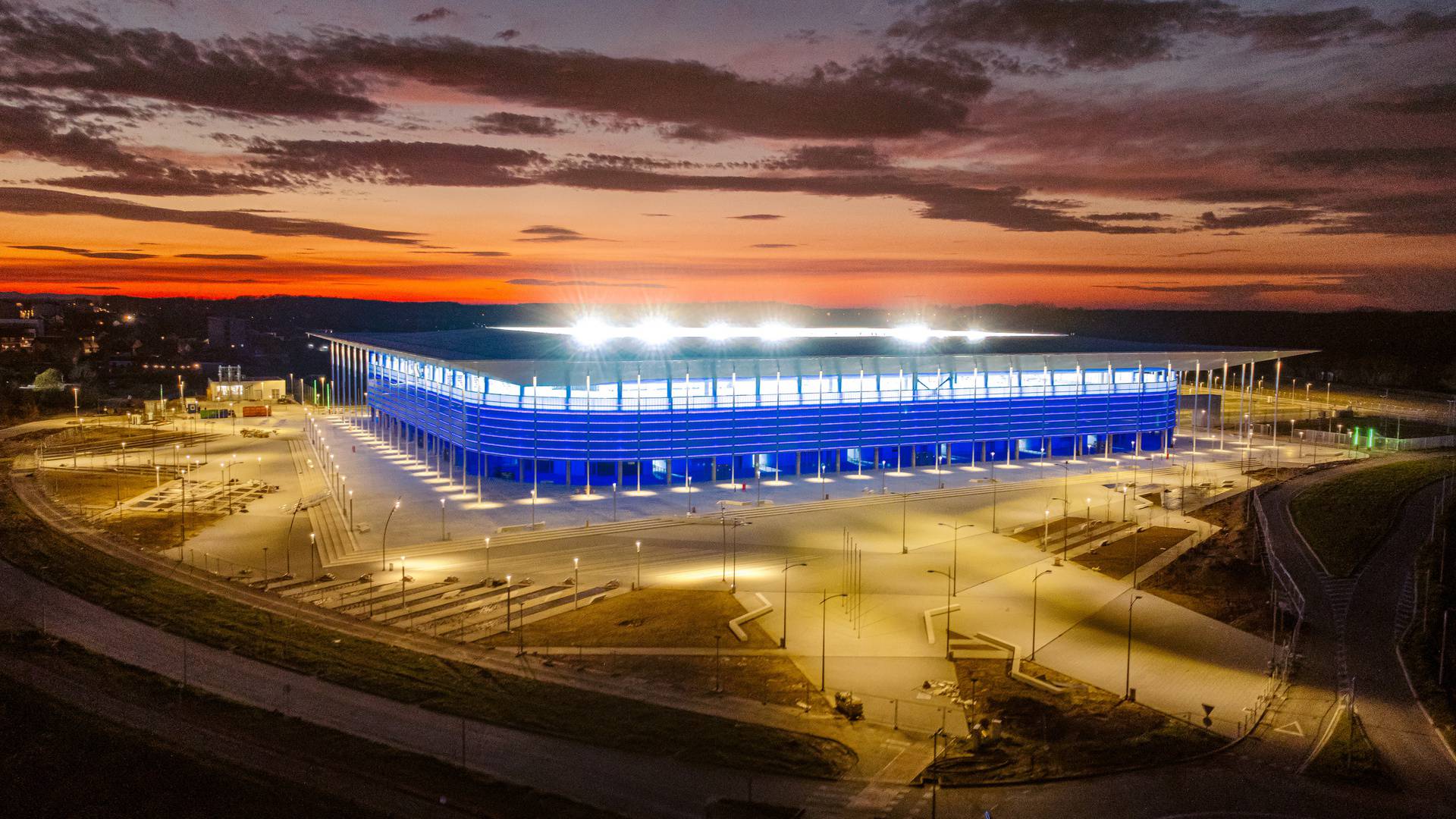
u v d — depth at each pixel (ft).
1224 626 271.28
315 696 214.28
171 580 295.89
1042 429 533.14
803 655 242.78
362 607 274.16
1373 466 501.15
